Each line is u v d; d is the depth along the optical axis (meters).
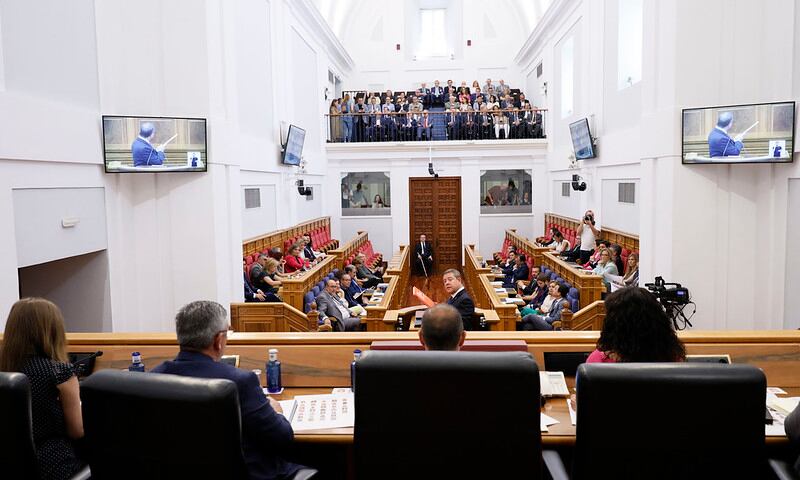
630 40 10.62
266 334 3.93
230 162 8.14
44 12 5.90
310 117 15.76
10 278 5.38
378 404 2.11
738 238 7.13
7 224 5.34
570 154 14.55
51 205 6.05
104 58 6.95
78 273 7.16
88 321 7.18
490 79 20.45
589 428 2.12
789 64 6.59
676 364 2.10
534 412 2.07
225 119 8.12
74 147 6.33
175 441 2.07
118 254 7.31
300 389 3.68
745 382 2.05
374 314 6.79
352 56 20.84
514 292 10.20
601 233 12.15
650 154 7.51
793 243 6.72
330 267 11.36
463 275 17.41
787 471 2.45
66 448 2.86
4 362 2.81
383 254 18.09
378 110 18.62
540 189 17.61
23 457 2.18
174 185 7.66
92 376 2.16
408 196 17.91
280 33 12.86
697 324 7.21
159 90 7.61
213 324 2.60
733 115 6.69
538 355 3.69
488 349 3.44
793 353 3.72
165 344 3.97
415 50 21.62
